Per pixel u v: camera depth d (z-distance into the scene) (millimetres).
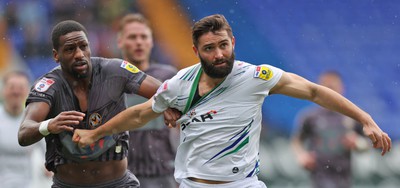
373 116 61719
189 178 18141
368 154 50719
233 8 64188
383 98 62719
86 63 18219
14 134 31781
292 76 17984
